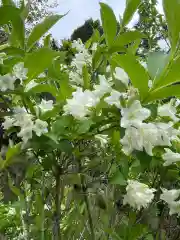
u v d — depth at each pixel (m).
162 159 0.43
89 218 0.43
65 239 0.45
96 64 0.47
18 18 0.38
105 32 0.44
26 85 0.39
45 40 0.50
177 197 0.44
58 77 0.40
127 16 0.44
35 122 0.36
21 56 0.38
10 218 0.47
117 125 0.38
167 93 0.36
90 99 0.37
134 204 0.42
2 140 0.42
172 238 0.50
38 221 0.43
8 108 0.41
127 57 0.35
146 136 0.35
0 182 0.40
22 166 0.39
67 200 0.46
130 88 0.37
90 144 0.42
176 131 0.38
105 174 0.43
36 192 0.45
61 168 0.40
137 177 0.50
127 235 0.45
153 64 0.37
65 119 0.36
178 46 0.36
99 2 0.43
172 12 0.35
